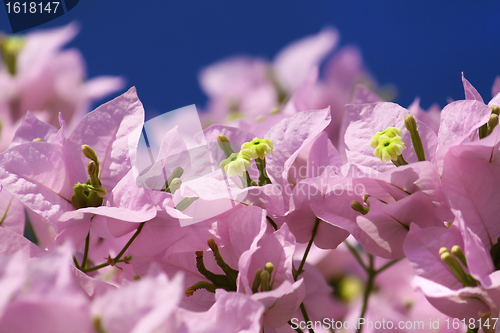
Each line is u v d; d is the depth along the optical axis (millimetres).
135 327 322
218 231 362
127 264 375
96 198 362
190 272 365
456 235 347
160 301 323
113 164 367
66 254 328
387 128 363
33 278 324
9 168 357
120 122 369
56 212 357
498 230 350
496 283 335
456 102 362
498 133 342
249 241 354
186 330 329
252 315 335
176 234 361
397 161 362
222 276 361
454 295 340
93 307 325
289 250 350
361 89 384
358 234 356
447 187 350
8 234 354
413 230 347
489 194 350
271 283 350
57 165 362
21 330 324
